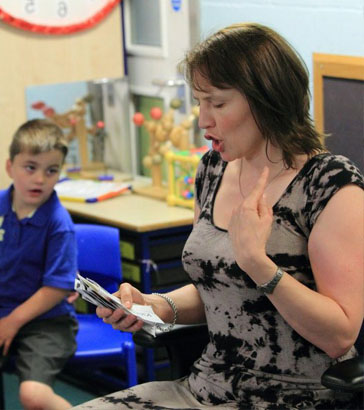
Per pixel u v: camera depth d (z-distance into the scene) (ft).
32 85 10.87
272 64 5.59
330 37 8.16
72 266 8.55
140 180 11.57
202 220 6.13
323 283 5.48
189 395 5.99
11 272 8.54
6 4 10.44
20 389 8.20
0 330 8.34
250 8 9.21
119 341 8.77
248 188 5.94
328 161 5.56
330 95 8.14
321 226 5.45
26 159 8.35
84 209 10.22
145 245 9.65
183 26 10.61
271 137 5.70
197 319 6.46
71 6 10.94
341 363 5.19
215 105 5.71
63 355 8.43
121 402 5.91
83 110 11.34
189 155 10.16
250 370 5.74
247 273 5.45
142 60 11.36
